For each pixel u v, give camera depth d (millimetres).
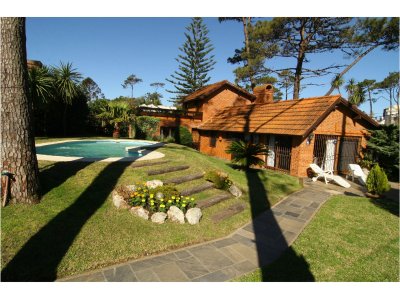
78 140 15875
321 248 5020
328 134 13391
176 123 22750
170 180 7562
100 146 16141
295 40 21516
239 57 28250
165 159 9422
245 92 24547
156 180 7148
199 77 39188
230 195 7844
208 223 5980
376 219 6734
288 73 22781
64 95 18312
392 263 4520
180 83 39250
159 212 5797
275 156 13945
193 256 4594
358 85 25969
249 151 11781
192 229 5570
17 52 5074
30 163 5309
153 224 5480
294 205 7930
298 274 4109
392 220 6684
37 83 15719
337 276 4094
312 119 12039
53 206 5344
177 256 4559
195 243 5121
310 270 4230
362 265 4430
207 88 25500
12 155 5117
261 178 10828
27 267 3719
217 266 4289
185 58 38594
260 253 4809
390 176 13797
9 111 5051
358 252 4887
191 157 10703
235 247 5035
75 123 21609
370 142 14500
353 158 14844
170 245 4836
